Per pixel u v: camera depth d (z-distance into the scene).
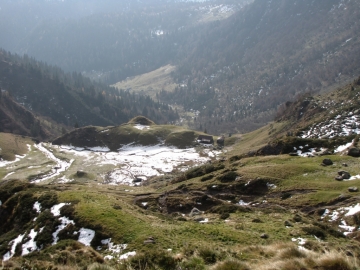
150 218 31.50
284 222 28.75
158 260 17.20
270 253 18.09
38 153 147.00
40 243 28.67
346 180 41.41
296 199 39.47
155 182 94.88
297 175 46.75
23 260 19.75
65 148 163.75
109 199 37.59
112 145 169.12
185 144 165.12
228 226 27.88
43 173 112.12
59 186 61.59
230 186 49.00
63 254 21.61
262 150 67.31
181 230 25.88
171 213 42.47
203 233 25.09
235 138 174.25
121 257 21.55
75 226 29.06
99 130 180.88
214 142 170.38
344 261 12.66
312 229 25.80
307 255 15.15
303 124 118.12
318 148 61.72
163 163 130.75
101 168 121.81
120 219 29.27
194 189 52.53
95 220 29.12
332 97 130.25
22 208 37.66
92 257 21.17
